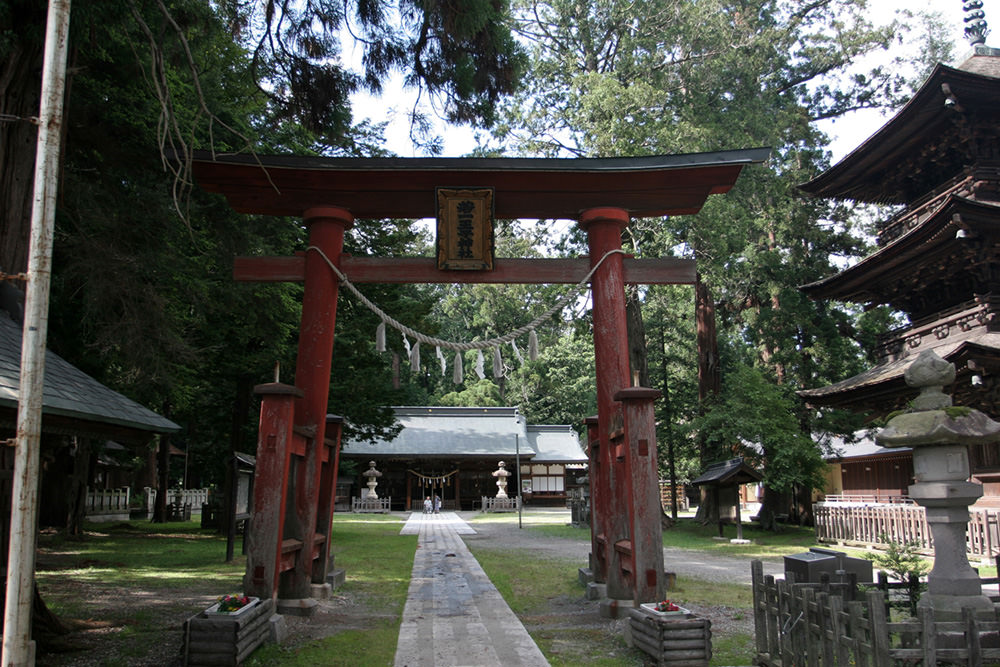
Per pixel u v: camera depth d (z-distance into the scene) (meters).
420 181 8.81
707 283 22.86
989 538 12.26
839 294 19.00
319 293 8.84
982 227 13.96
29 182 7.17
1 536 6.25
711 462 24.62
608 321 8.72
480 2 8.45
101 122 10.74
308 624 7.32
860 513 15.83
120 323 11.69
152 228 11.88
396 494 43.78
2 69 6.84
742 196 22.17
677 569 12.57
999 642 4.80
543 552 15.71
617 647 6.30
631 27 22.59
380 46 9.40
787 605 5.12
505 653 6.09
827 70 26.09
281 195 8.96
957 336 15.57
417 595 9.37
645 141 19.89
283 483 7.08
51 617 6.45
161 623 7.18
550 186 8.86
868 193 19.81
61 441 9.38
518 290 26.66
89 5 7.39
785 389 22.88
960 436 5.51
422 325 19.81
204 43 11.40
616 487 8.23
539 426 48.19
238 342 19.06
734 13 24.22
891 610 6.31
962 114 15.22
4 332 7.38
